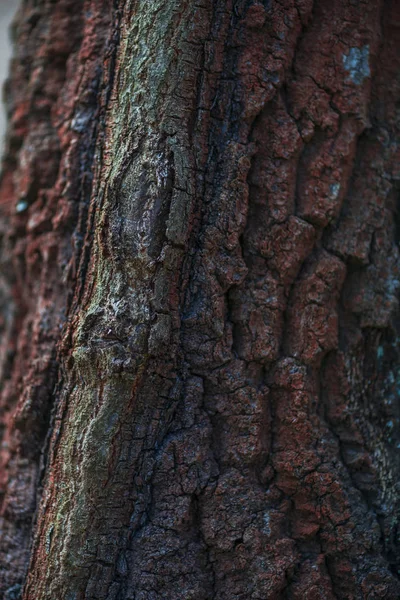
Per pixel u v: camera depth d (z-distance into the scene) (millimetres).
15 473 1248
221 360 1169
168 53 1162
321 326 1184
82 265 1196
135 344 1145
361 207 1206
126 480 1153
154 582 1152
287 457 1174
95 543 1149
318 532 1175
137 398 1151
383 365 1222
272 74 1181
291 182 1185
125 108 1176
